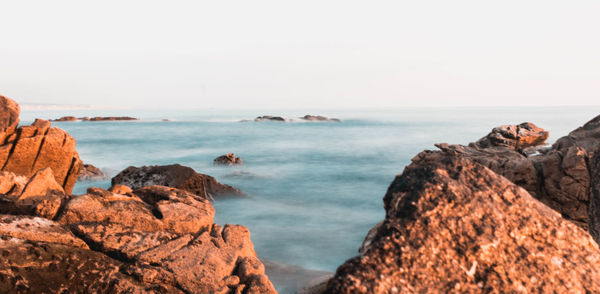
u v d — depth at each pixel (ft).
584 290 7.94
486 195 9.27
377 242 8.31
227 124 401.08
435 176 9.66
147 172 64.59
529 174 38.11
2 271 19.08
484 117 605.31
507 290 7.72
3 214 23.70
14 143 40.34
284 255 44.75
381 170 112.88
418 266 7.87
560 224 8.98
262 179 93.56
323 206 69.31
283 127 351.05
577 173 34.78
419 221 8.64
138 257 23.70
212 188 68.39
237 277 24.75
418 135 257.34
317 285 18.35
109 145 184.24
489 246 8.30
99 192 29.04
